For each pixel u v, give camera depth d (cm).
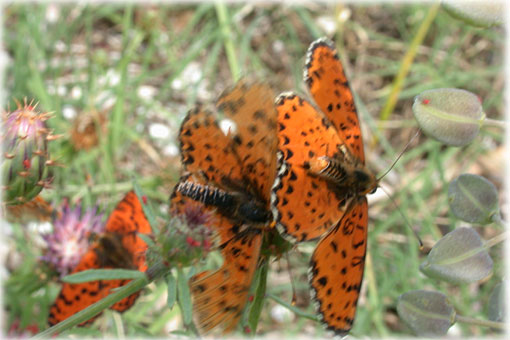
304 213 19
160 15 35
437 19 35
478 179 19
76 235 24
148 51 32
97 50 35
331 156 20
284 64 36
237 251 19
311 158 20
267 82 19
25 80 30
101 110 31
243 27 37
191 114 20
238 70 32
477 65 36
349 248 20
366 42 36
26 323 25
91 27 35
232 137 20
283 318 28
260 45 36
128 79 33
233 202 20
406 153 33
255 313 20
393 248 29
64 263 24
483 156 32
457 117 19
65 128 29
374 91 36
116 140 29
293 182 19
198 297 19
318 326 27
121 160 31
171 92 34
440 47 36
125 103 33
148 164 32
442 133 19
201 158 20
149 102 32
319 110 20
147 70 35
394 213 29
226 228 20
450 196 19
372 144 32
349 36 37
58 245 24
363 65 36
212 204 20
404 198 29
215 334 20
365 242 20
